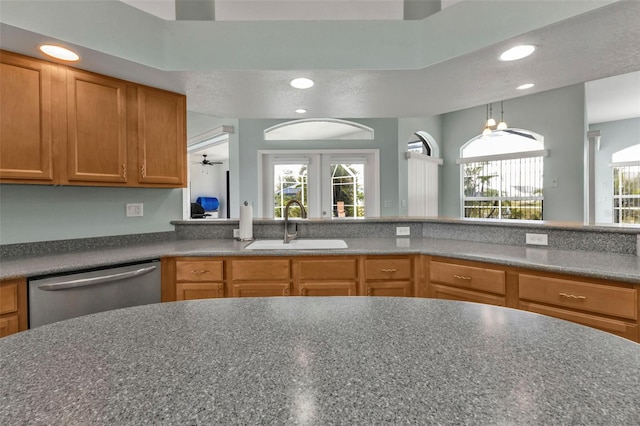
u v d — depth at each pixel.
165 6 2.24
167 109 2.41
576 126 5.07
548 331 0.78
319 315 0.89
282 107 2.89
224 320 0.86
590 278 1.47
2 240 1.97
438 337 0.75
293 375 0.59
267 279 2.11
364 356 0.66
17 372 0.60
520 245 2.23
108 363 0.63
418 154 5.80
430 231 2.74
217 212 10.13
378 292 2.13
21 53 1.79
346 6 2.29
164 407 0.49
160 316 0.89
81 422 0.46
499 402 0.50
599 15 1.53
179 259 2.10
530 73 2.18
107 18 1.83
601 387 0.54
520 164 5.80
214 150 8.31
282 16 2.40
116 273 1.87
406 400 0.51
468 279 1.89
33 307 1.59
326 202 5.42
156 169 2.35
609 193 6.73
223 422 0.46
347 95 2.58
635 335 1.37
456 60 1.98
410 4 2.15
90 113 2.04
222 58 2.06
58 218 2.18
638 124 6.41
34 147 1.83
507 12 1.74
